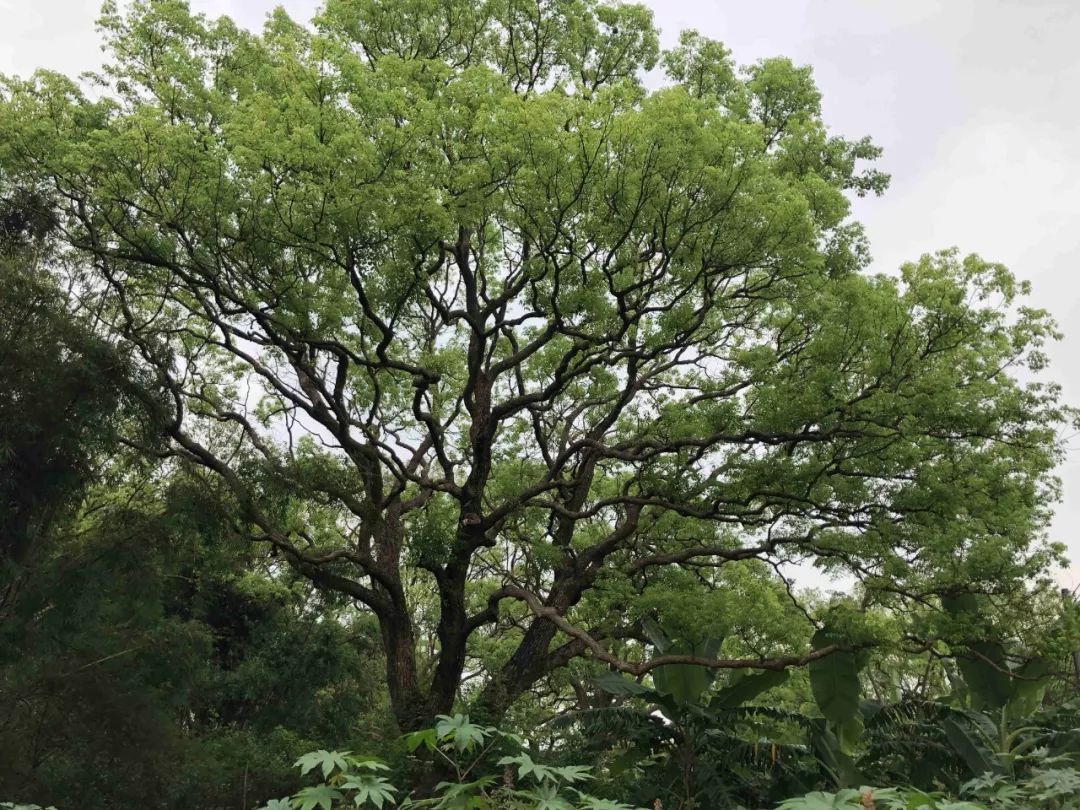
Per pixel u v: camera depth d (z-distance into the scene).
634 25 20.94
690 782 16.84
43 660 16.20
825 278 16.30
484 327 19.83
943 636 14.68
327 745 20.80
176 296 19.58
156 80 17.59
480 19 20.11
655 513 19.97
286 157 14.40
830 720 16.28
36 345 14.89
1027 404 15.63
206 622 26.67
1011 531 14.98
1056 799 8.48
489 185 15.15
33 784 15.70
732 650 18.72
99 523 18.19
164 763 17.59
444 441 23.67
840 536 15.39
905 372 15.52
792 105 20.28
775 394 15.95
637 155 14.27
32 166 16.19
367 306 16.69
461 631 19.39
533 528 20.84
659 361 21.22
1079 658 16.92
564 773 4.46
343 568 20.84
